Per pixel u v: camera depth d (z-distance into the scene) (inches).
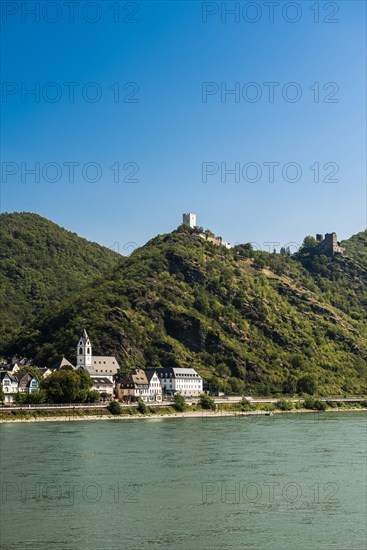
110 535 3964.1
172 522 4215.1
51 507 4471.0
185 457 6284.5
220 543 3870.6
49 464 5802.2
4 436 7529.5
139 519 4256.9
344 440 7682.1
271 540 3924.7
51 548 3757.4
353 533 4047.7
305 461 6141.7
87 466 5748.0
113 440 7386.8
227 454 6501.0
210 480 5280.5
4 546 3784.5
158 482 5196.9
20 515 4298.7
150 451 6604.3
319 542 3902.6
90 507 4478.3
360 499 4766.2
